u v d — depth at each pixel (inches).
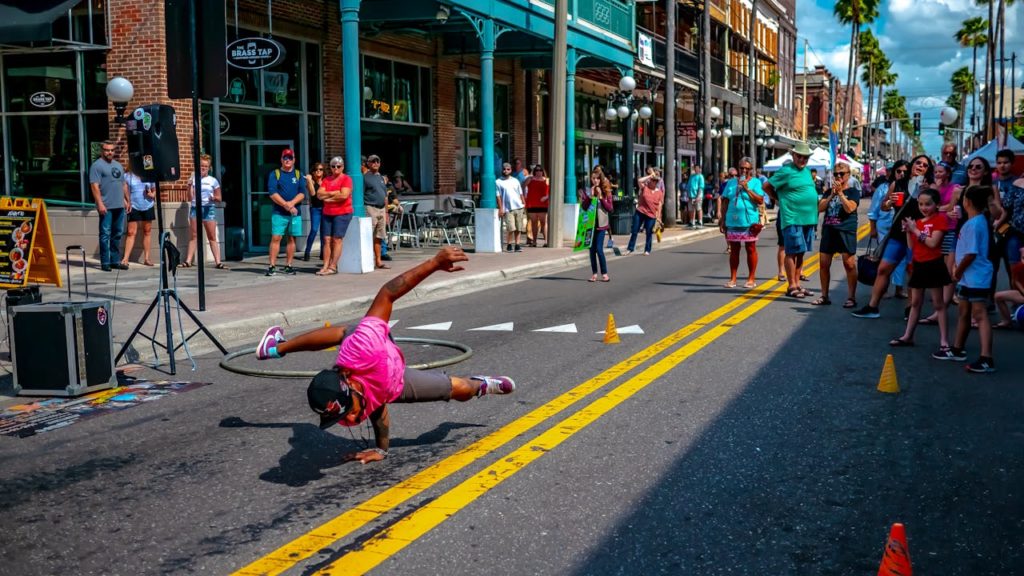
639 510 188.9
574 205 967.0
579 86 1323.8
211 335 355.3
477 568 161.3
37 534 179.6
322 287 533.6
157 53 629.9
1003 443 235.3
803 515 186.5
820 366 330.0
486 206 802.8
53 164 661.3
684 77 1540.4
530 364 336.8
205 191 639.8
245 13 697.6
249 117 745.6
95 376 301.1
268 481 209.2
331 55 800.3
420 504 192.7
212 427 256.8
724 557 166.2
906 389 294.4
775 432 245.6
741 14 2075.5
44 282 340.8
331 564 163.2
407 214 844.6
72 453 233.9
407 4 737.6
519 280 632.4
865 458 223.5
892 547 133.2
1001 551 169.2
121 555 168.9
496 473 212.1
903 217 427.8
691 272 669.9
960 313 338.3
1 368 334.0
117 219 608.7
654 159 1400.1
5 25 402.6
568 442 236.5
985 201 315.9
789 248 512.1
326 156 803.4
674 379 309.4
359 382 209.0
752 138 1621.6
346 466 219.5
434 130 971.3
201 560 165.9
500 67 1077.1
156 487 206.4
